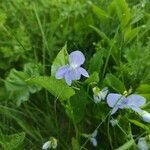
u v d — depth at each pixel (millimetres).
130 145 79
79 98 92
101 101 95
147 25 113
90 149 95
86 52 117
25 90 100
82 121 99
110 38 119
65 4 121
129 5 132
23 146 92
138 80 102
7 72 112
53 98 105
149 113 87
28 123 101
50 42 115
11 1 127
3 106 97
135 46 107
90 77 92
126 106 86
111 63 110
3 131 97
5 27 120
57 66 91
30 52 116
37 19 115
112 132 95
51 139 88
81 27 120
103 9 128
